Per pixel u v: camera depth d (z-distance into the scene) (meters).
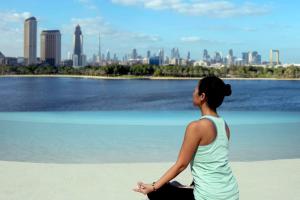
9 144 10.51
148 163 7.27
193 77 164.25
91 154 9.14
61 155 8.99
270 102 48.31
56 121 16.28
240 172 6.57
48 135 12.17
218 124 2.66
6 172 6.45
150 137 11.73
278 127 14.28
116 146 10.16
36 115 19.22
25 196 5.14
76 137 11.73
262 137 11.84
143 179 6.05
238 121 17.03
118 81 142.75
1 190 5.40
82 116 18.84
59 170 6.63
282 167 6.95
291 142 10.88
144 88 89.12
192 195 2.83
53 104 44.78
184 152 2.63
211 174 2.63
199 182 2.66
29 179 6.00
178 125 14.84
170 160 8.45
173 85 106.88
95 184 5.74
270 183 5.87
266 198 5.15
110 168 6.80
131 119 17.53
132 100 50.94
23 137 11.78
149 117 18.50
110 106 41.03
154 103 45.50
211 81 2.72
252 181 5.98
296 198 5.14
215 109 2.77
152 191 2.77
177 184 2.98
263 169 6.79
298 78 160.75
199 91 2.75
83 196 5.16
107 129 13.59
